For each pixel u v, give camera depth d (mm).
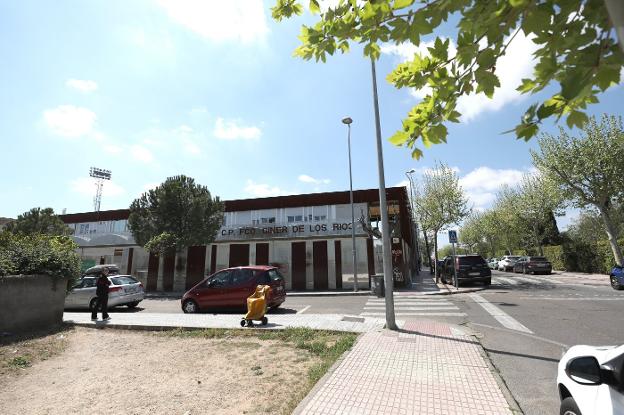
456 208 26531
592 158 22281
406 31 2092
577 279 23422
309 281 22969
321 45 2574
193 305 13047
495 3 1759
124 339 8625
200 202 23703
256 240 24328
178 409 4605
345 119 22000
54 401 5039
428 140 2463
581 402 2746
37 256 10445
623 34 1170
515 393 4930
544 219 36625
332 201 23938
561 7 1717
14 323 9398
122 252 28516
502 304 13062
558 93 1944
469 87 2205
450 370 5664
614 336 7887
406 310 12469
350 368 5793
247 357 6754
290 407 4461
